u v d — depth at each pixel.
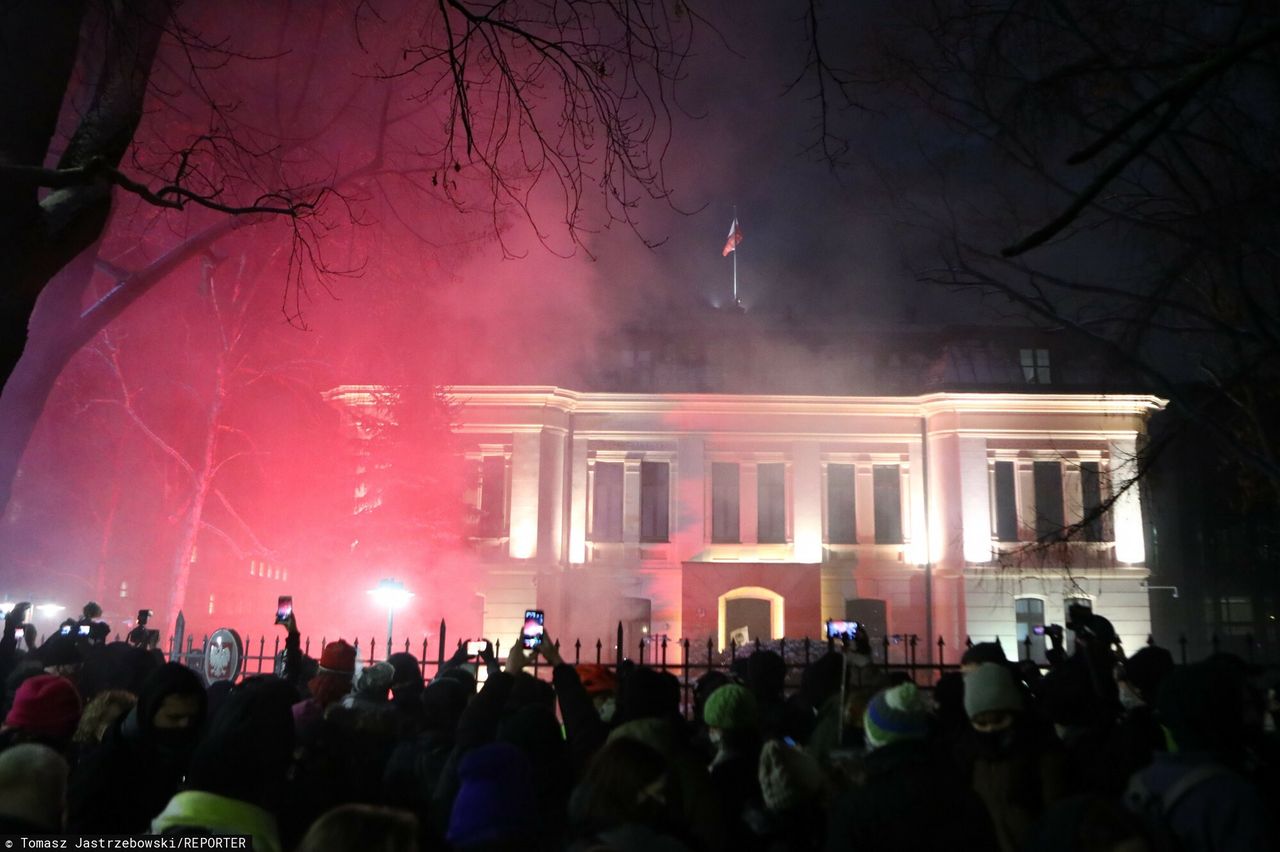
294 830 5.20
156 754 5.20
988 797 4.85
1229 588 41.81
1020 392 37.00
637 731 4.66
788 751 4.90
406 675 7.69
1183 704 3.89
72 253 8.33
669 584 36.53
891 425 37.81
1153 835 3.19
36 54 7.93
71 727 5.28
